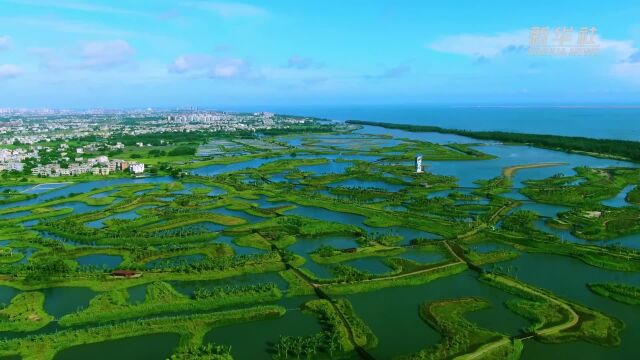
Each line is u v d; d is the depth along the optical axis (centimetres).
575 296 14925
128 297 14912
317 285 15525
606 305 14325
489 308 14225
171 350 12081
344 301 14400
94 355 11875
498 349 11812
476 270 16950
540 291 14912
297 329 13050
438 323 13100
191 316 13438
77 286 15700
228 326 13212
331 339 12081
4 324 13150
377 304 14462
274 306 14062
